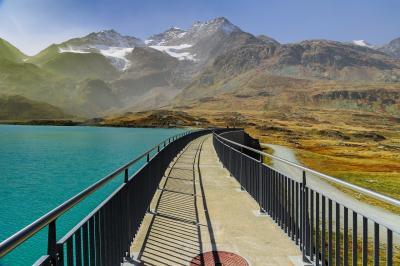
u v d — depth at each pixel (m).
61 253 2.83
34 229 2.25
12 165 38.00
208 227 6.92
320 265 5.17
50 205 20.67
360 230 15.43
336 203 4.46
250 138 73.00
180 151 25.02
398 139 160.88
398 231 3.09
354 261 3.89
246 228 6.88
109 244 4.28
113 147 58.47
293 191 6.12
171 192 10.26
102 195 18.66
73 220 14.38
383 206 25.38
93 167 36.72
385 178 40.97
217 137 20.84
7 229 15.91
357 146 106.25
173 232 6.58
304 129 172.88
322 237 4.85
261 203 7.97
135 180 6.18
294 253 5.64
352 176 42.69
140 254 5.49
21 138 80.88
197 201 9.16
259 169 8.16
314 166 56.84
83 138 80.75
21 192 24.45
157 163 10.12
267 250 5.76
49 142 69.19
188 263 5.20
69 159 42.88
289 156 70.25
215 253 5.60
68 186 26.73
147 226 6.90
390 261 3.20
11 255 11.29
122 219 5.02
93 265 3.64
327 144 110.12
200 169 15.67
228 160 14.59
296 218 5.93
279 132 158.88
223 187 11.17
